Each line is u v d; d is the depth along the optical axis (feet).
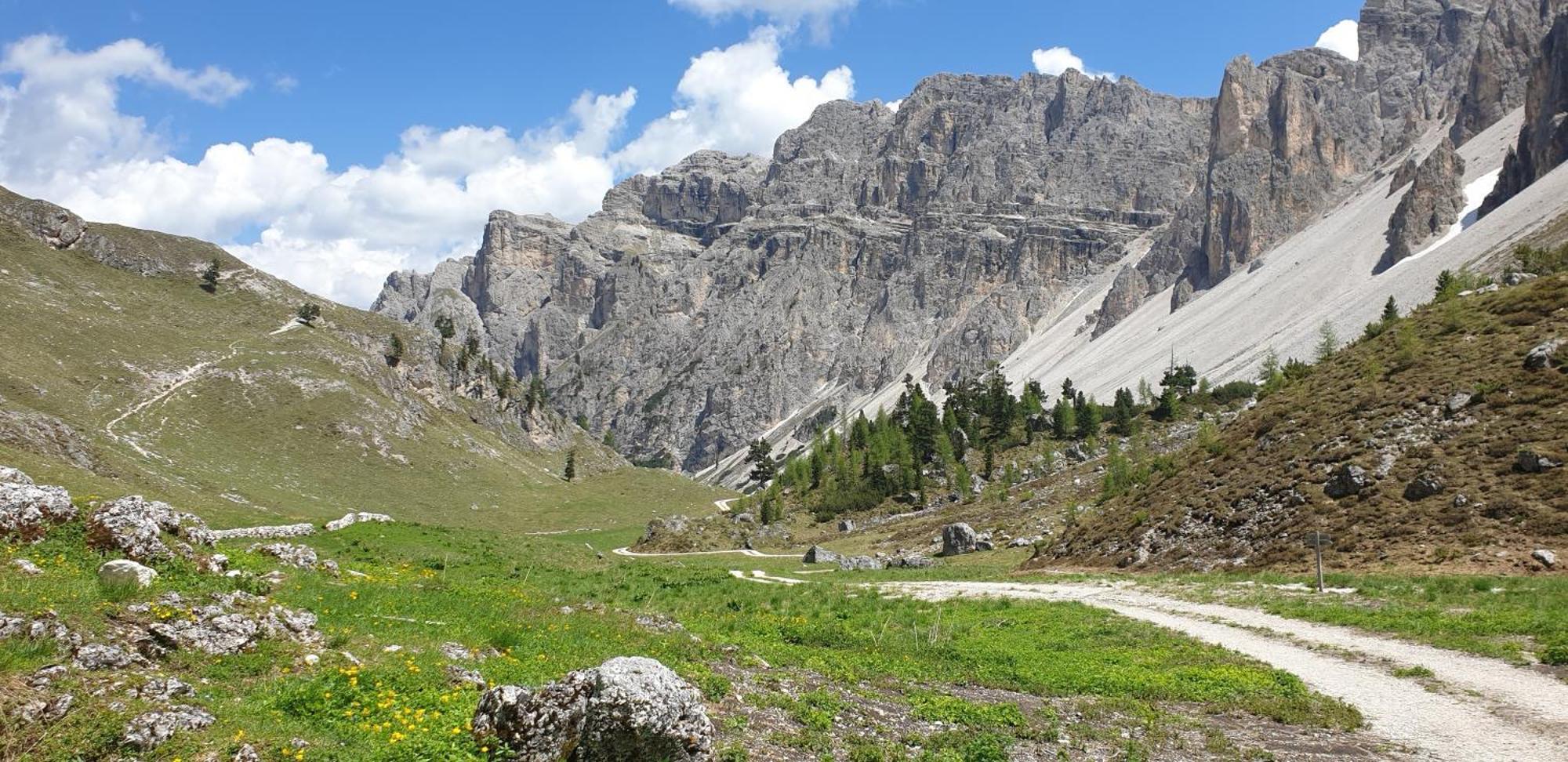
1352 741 63.62
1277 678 83.30
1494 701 72.33
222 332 606.14
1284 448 205.26
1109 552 216.95
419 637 68.44
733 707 61.93
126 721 37.93
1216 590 151.43
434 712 48.85
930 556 333.21
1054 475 470.39
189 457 416.87
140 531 68.74
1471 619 104.53
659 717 43.11
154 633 51.16
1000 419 621.31
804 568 297.94
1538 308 198.80
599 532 494.18
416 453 558.15
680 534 416.67
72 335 483.92
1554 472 147.95
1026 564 242.78
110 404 437.58
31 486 67.36
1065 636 115.55
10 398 377.30
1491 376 181.37
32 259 568.00
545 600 105.60
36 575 56.75
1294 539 171.94
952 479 510.58
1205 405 580.71
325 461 492.54
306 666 54.65
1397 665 88.94
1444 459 166.30
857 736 58.44
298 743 40.81
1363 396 203.31
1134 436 498.28
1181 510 209.67
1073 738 63.52
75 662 44.42
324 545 162.30
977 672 88.79
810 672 81.35
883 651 99.76
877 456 556.10
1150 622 125.70
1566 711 68.13
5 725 35.65
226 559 75.92
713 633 103.40
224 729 41.11
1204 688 81.00
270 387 533.14
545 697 43.52
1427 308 245.65
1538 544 136.05
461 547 182.60
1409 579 135.54
